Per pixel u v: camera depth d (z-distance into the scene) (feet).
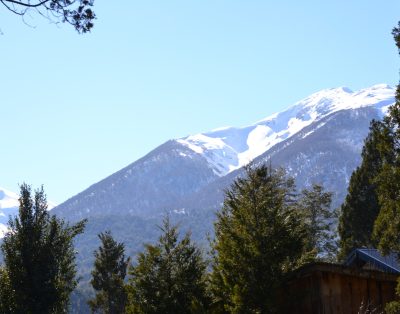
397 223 80.07
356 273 71.72
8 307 107.24
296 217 84.28
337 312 70.90
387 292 72.54
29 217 111.55
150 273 88.17
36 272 109.50
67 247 114.32
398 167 79.41
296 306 75.31
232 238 81.00
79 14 41.52
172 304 85.81
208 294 88.28
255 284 76.59
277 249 78.89
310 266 72.13
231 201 83.66
